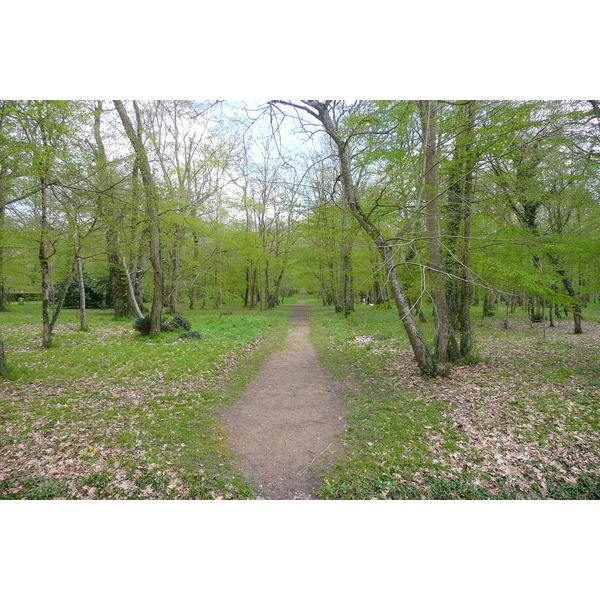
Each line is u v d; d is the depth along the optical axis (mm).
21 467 4121
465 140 6516
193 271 18875
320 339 13695
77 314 20719
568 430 5035
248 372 8625
